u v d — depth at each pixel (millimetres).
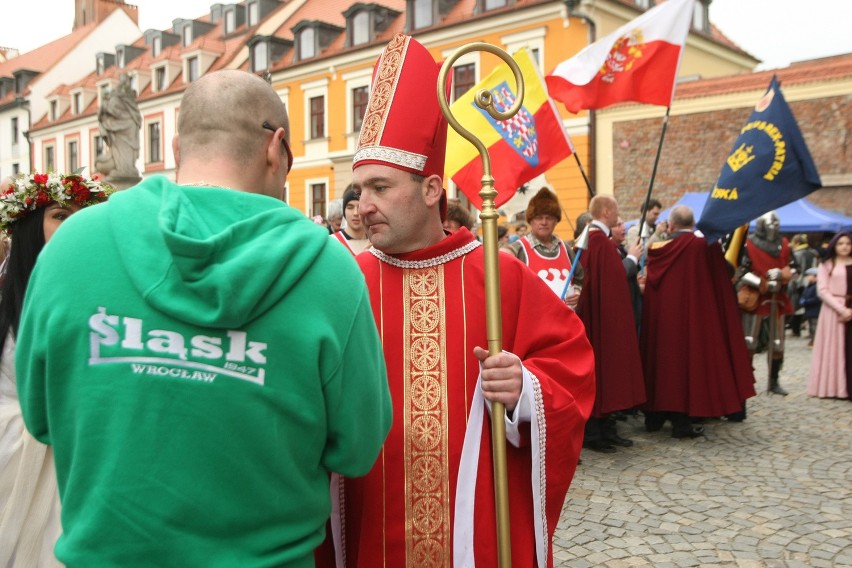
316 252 1177
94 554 1065
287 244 1136
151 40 36531
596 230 5188
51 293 1132
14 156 40969
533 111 4266
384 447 1708
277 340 1121
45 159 38625
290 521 1182
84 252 1142
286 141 1342
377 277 1837
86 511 1088
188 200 1157
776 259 7035
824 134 14664
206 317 1075
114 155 12312
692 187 16047
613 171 17016
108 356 1096
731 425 5930
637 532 3627
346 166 23703
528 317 1828
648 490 4277
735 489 4270
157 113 31828
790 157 5227
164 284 1090
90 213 1197
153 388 1082
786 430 5730
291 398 1128
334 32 25078
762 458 4930
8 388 2057
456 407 1735
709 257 5539
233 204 1180
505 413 1695
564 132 4332
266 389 1112
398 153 1726
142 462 1071
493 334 1656
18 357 1190
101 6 42531
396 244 1782
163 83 32312
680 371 5422
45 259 1169
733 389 5402
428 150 1748
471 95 4016
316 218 6910
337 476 1691
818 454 5008
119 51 37188
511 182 3943
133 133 12438
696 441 5434
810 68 15062
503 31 19406
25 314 1180
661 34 5570
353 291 1214
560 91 5742
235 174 1262
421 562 1675
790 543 3465
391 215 1742
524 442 1729
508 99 4047
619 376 4969
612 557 3330
